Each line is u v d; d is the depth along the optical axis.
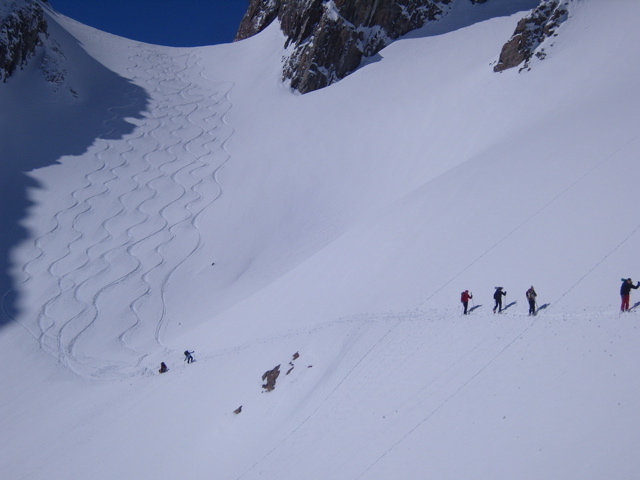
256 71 78.31
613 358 15.34
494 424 15.24
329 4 72.75
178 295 45.56
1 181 56.00
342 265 32.22
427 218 31.16
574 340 16.81
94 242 50.72
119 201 55.47
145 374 34.09
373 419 18.33
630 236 20.77
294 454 19.03
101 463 25.42
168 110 70.94
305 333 26.27
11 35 68.19
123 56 82.69
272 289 36.81
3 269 47.66
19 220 52.44
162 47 90.06
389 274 27.91
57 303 44.69
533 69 49.03
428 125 53.69
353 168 54.50
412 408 17.69
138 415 28.11
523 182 28.75
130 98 72.25
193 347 35.56
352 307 26.69
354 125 60.03
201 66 83.56
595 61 44.00
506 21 67.44
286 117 66.12
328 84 69.94
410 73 64.69
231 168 59.69
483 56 61.22
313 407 20.86
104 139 63.94
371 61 70.00
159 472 23.14
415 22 72.56
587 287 19.41
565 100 41.41
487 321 19.97
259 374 25.34
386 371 20.38
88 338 41.47
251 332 31.56
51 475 26.08
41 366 38.75
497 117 47.06
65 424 30.80
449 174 36.41
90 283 46.59
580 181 25.94
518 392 15.89
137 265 48.38
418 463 15.39
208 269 47.97
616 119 29.81
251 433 22.20
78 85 71.62
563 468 12.90
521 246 23.86
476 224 27.64
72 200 55.19
